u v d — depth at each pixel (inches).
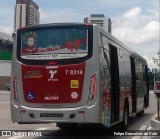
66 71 419.8
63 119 416.5
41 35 435.2
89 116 410.0
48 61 427.2
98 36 421.7
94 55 415.5
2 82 2938.0
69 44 423.8
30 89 430.9
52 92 422.6
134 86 687.7
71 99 416.5
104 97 430.3
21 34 442.9
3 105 1200.8
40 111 423.2
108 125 448.8
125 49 596.1
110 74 476.7
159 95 669.9
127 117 585.3
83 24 424.5
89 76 414.0
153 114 888.3
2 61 2955.2
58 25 430.9
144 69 860.0
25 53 437.7
